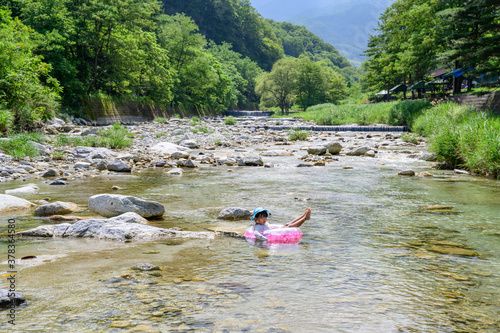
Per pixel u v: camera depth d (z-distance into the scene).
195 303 2.96
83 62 43.41
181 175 11.53
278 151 17.50
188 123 43.62
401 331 2.55
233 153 17.81
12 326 2.55
